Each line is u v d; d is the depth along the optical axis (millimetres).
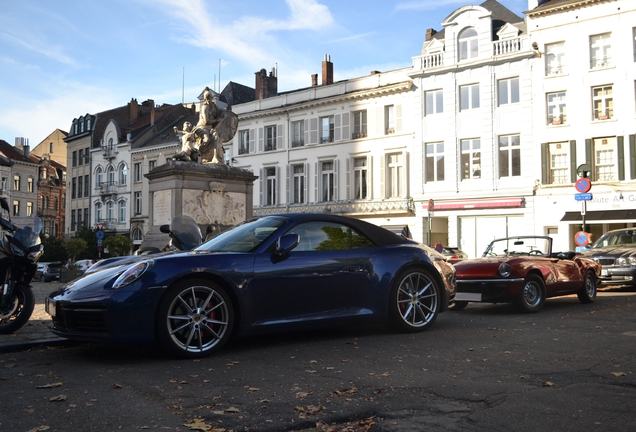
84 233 51781
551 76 31875
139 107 63562
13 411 3785
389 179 37656
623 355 5344
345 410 3707
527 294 9211
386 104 37375
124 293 5211
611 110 30594
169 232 10297
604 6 30547
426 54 35656
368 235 6793
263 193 43250
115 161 58062
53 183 74312
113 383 4527
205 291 5551
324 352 5695
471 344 6059
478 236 34031
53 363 5453
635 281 14039
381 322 6641
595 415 3555
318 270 6141
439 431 3301
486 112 33625
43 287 24859
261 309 5797
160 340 5316
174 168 15312
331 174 40219
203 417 3600
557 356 5348
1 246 7090
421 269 6980
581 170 19250
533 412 3623
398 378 4547
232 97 53094
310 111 40844
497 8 36875
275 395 4094
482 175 33750
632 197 29484
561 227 31297
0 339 6590
